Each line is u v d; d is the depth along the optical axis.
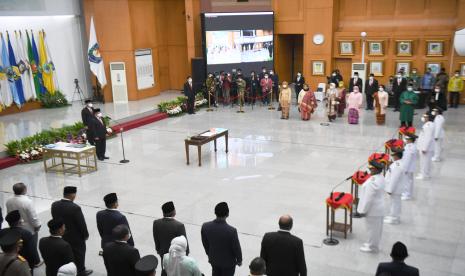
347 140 13.51
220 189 9.86
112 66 19.34
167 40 22.36
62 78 19.69
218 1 21.39
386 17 19.84
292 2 20.81
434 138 10.59
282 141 13.62
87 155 11.21
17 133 14.43
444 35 18.25
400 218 8.12
